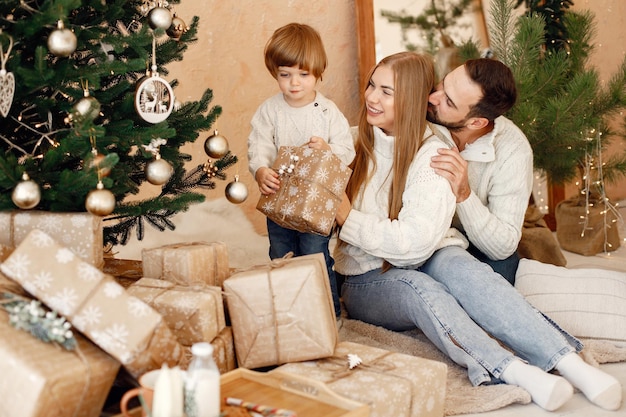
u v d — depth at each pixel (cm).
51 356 130
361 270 223
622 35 471
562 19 375
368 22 392
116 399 157
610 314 221
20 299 141
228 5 369
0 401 128
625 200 468
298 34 235
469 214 221
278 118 245
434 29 392
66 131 196
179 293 168
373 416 145
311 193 205
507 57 327
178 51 224
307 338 167
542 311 227
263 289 168
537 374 179
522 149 235
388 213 218
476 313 200
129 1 212
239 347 171
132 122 188
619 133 375
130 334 136
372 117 218
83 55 211
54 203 182
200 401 126
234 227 361
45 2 168
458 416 174
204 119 220
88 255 171
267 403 145
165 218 234
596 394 177
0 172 165
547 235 301
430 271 215
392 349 213
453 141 227
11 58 172
